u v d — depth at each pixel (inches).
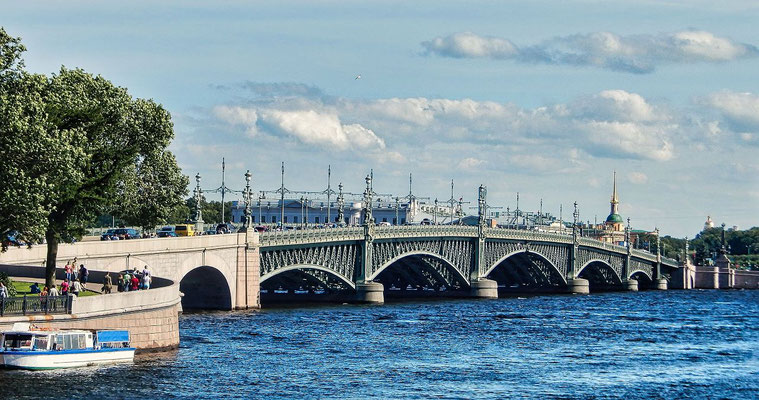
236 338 6053.2
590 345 6486.2
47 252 5703.7
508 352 5969.5
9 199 4552.2
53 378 4271.7
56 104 5113.2
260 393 4357.8
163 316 5044.3
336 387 4584.2
